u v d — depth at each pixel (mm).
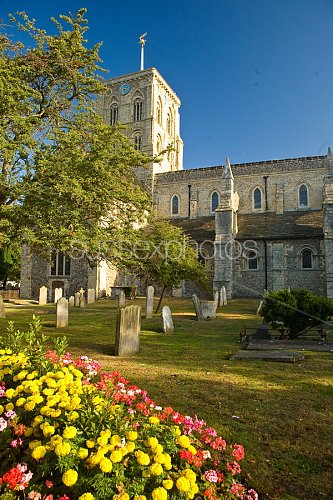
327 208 28266
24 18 12594
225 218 31906
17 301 31484
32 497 2684
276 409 5836
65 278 33719
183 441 3266
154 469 2807
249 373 7895
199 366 8492
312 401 6215
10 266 46156
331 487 3869
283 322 12445
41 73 12711
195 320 18281
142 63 46562
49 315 19781
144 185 41375
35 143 10820
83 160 11125
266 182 36906
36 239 10367
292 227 31891
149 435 3279
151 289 19016
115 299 30828
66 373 3980
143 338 12531
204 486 3102
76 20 13242
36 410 3463
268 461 4312
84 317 18750
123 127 13484
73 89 14211
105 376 4734
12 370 4266
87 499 2525
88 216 11727
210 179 39031
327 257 27734
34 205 10617
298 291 12828
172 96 50469
